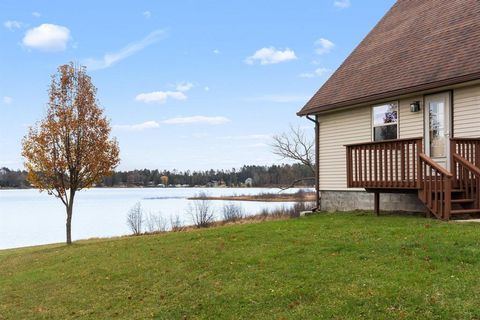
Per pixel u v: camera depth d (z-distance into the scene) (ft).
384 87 40.70
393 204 41.29
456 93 35.70
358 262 22.43
